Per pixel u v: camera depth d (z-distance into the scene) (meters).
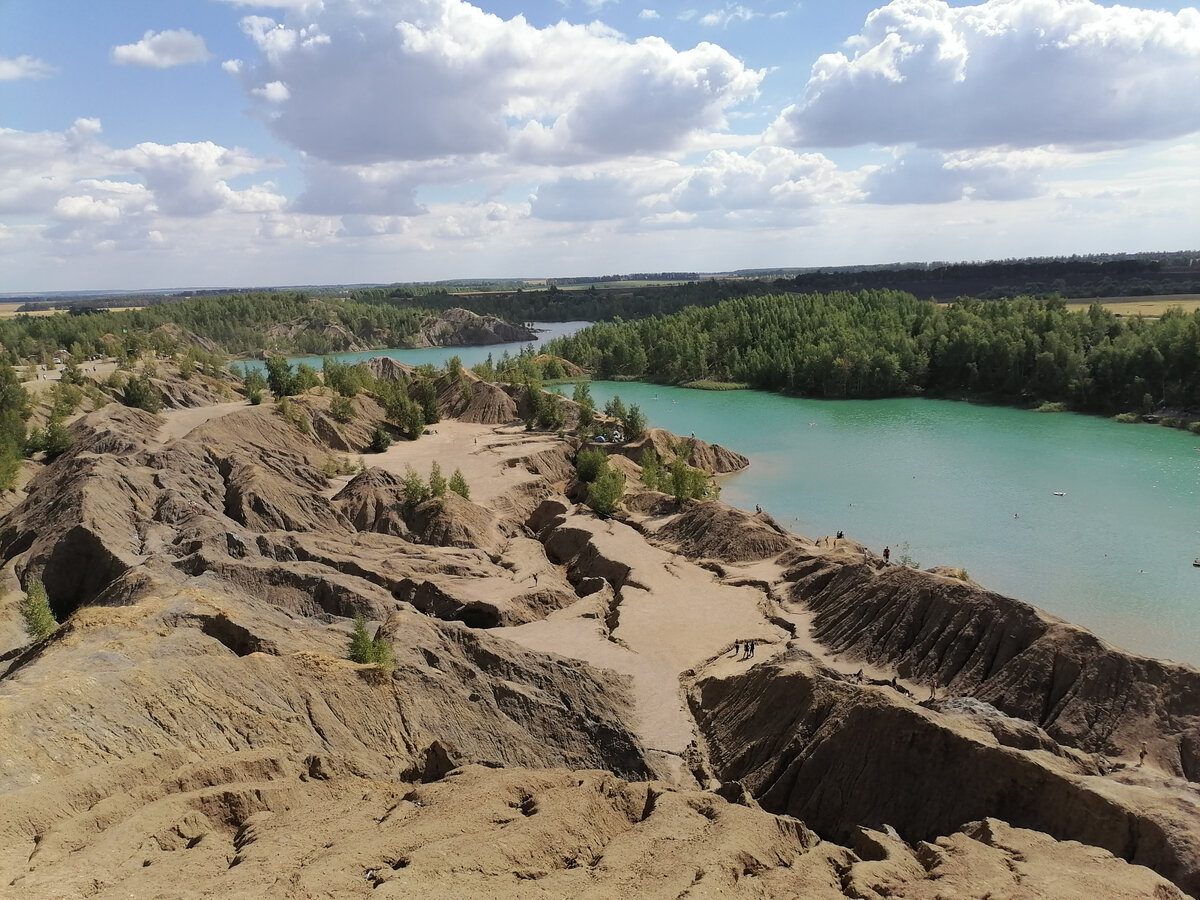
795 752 43.84
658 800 37.03
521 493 106.62
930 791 38.59
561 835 32.69
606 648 60.28
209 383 171.00
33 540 74.62
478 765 39.75
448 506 88.06
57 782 33.41
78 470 83.44
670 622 65.19
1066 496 102.56
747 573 74.94
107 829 30.78
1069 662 47.84
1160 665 46.03
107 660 43.56
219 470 98.88
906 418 161.75
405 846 30.56
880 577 61.78
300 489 90.38
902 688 51.94
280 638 51.44
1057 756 39.66
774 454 133.62
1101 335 173.75
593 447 115.50
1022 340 176.12
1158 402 153.00
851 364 188.62
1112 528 89.81
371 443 133.25
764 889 29.94
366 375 174.50
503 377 191.88
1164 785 38.12
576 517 92.44
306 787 36.59
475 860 29.64
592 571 79.44
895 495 105.88
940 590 56.22
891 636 56.19
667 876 29.72
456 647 54.00
